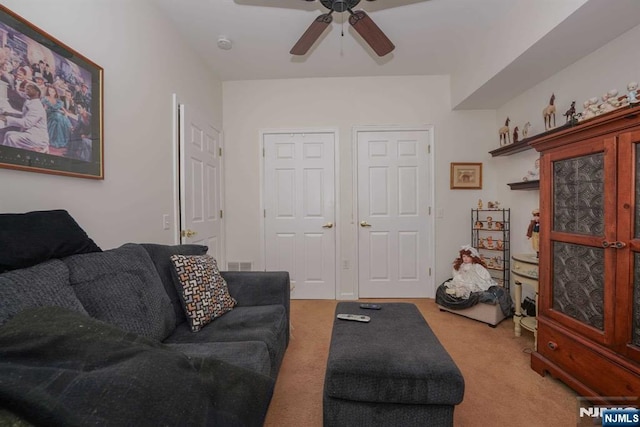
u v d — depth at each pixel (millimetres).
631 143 1283
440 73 3256
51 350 595
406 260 3375
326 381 1206
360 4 2080
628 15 1634
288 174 3412
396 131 3338
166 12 2174
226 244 3441
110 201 1643
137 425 540
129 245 1465
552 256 1728
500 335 2346
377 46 2012
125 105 1768
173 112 2316
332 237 3398
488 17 2264
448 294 2842
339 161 3355
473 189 3307
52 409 480
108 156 1626
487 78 2498
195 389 679
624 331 1322
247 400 815
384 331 1471
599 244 1415
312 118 3363
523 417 1427
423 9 2156
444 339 2277
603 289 1415
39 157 1207
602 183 1415
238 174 3426
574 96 2189
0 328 633
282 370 1853
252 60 2912
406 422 1151
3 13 1065
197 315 1529
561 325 1651
